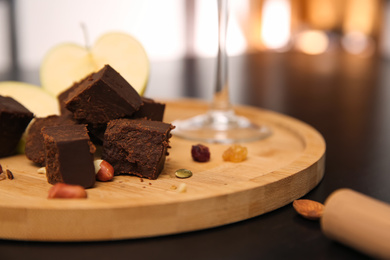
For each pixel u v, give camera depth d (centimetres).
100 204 30
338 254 29
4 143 41
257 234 31
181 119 55
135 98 40
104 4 131
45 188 35
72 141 34
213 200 32
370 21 134
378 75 93
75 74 51
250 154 43
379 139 52
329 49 140
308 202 34
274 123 53
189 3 149
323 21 150
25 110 41
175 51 150
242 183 34
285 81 85
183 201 31
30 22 118
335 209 29
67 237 30
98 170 36
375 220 27
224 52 50
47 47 122
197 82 82
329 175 41
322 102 69
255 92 76
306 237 31
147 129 36
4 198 33
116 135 37
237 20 155
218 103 51
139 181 36
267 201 34
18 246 30
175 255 29
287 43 158
